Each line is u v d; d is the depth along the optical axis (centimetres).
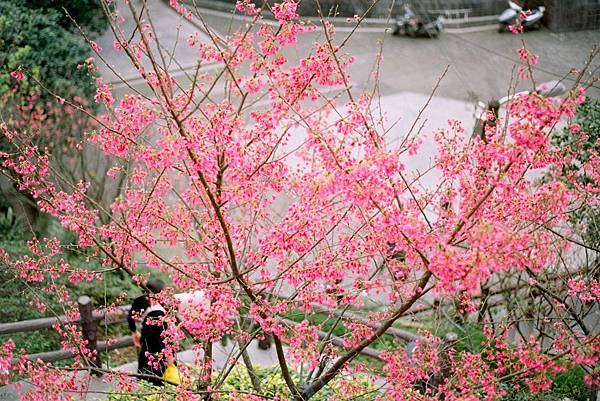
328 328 1002
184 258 1112
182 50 1769
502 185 511
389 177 508
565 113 482
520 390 718
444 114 1659
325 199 577
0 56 1160
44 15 1280
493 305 919
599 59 1717
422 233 516
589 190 727
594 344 518
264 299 599
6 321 984
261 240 549
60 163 1110
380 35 1938
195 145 504
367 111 584
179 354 927
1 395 802
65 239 1177
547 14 1830
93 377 851
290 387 612
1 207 1180
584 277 778
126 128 564
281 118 544
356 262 543
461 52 1870
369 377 751
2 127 640
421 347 605
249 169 555
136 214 628
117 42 549
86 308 834
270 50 543
